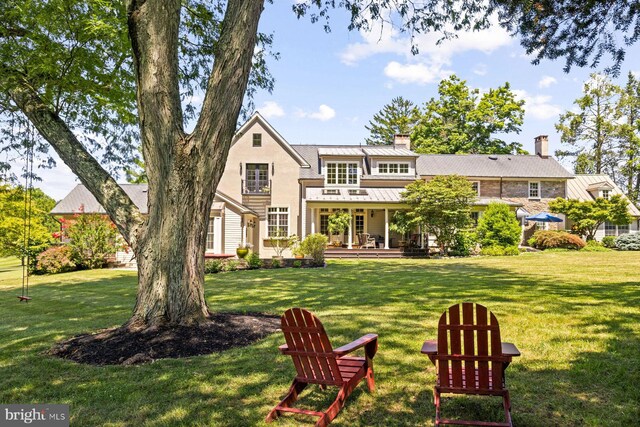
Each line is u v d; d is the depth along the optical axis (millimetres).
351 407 3844
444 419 3490
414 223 25688
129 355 5344
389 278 14078
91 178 6883
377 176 28594
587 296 9391
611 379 4371
